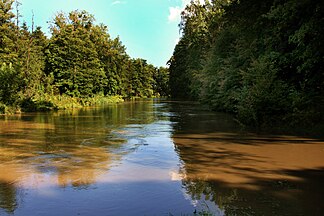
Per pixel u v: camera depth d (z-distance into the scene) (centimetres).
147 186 669
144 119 2191
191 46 5012
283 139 1197
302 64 1408
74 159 937
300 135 1284
